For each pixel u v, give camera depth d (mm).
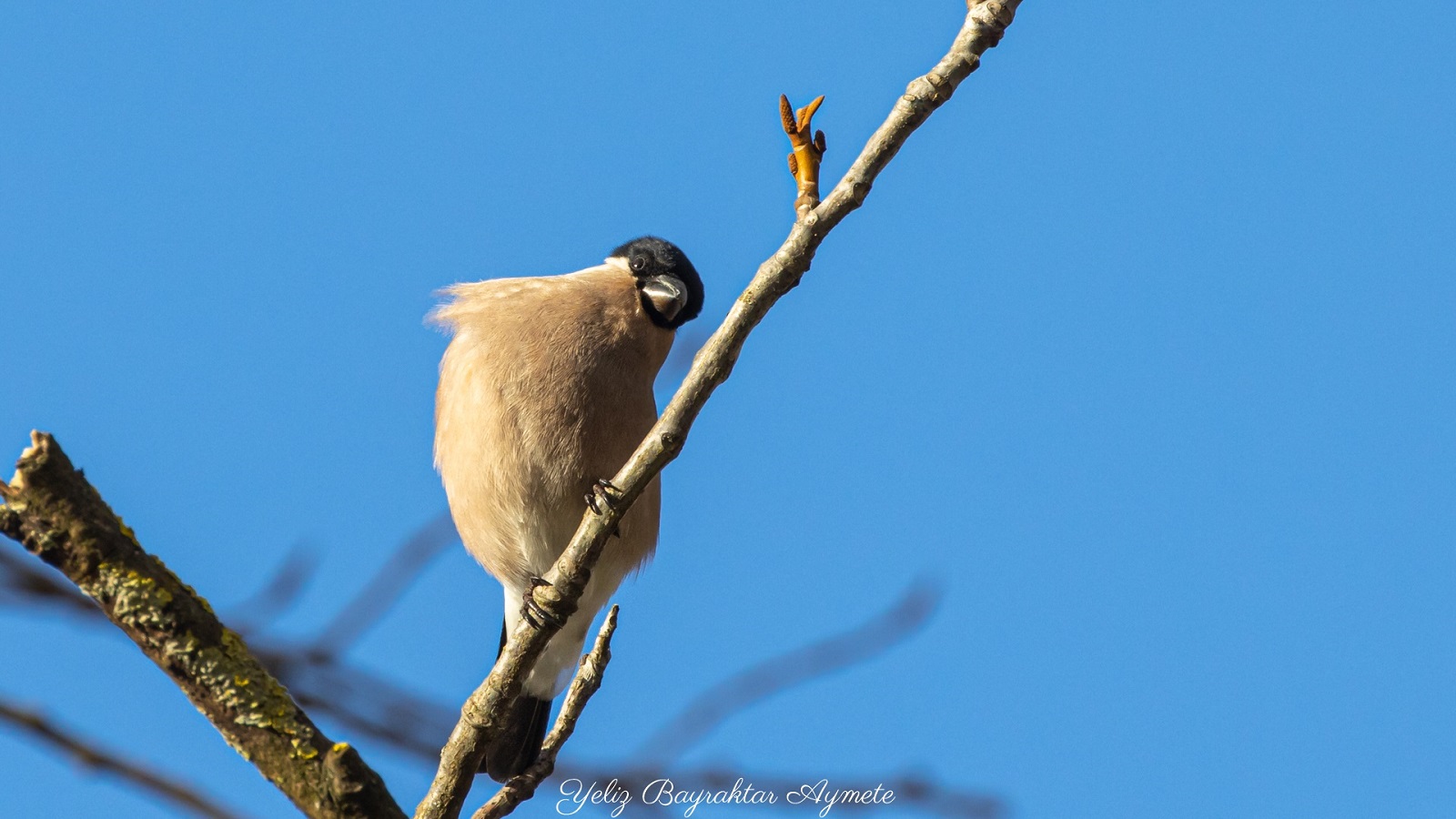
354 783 5348
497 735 6973
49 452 5172
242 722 5336
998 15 6547
